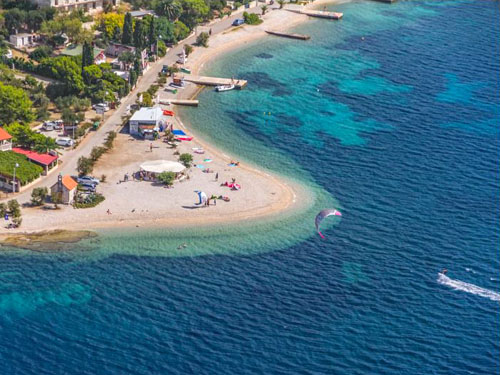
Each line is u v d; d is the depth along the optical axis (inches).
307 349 6058.1
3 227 7249.0
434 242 7623.0
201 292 6628.9
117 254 7042.3
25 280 6619.1
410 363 5989.2
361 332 6274.6
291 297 6638.8
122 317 6269.7
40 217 7445.9
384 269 7126.0
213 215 7770.7
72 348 5925.2
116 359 5846.5
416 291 6830.7
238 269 6978.4
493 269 7204.7
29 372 5693.9
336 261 7214.6
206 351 5964.6
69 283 6624.0
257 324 6284.5
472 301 6737.2
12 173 7824.8
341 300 6648.6
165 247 7204.7
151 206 7810.0
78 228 7352.4
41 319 6195.9
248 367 5841.5
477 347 6190.9
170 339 6063.0
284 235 7564.0
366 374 5856.3
